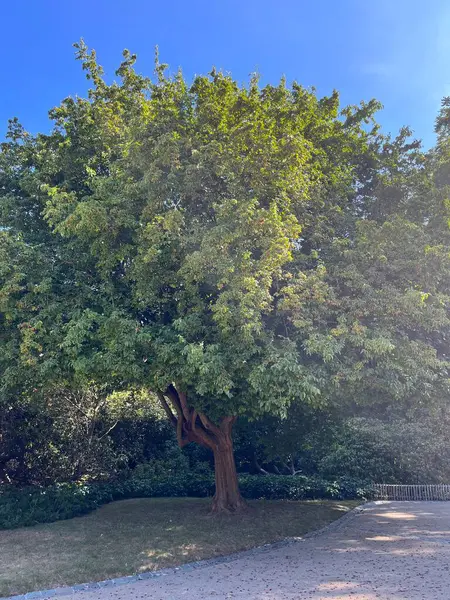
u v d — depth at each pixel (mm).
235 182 9805
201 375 8664
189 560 9352
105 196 9852
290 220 9461
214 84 11125
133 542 10406
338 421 15008
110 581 8227
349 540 11148
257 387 8438
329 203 11633
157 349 9094
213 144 9688
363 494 18891
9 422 16062
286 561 9250
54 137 12000
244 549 10211
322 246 10914
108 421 18734
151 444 20594
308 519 13164
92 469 18062
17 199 11562
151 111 10766
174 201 10039
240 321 8609
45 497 13742
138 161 9961
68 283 10523
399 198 12766
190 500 16062
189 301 9734
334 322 9773
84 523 12445
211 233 8742
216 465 13594
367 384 9500
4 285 9648
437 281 10180
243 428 15211
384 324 9672
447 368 10461
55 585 7988
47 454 17109
